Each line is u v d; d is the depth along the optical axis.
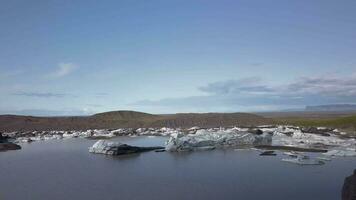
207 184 44.62
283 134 104.06
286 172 50.25
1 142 98.50
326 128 117.06
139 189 43.06
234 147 80.25
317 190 40.50
